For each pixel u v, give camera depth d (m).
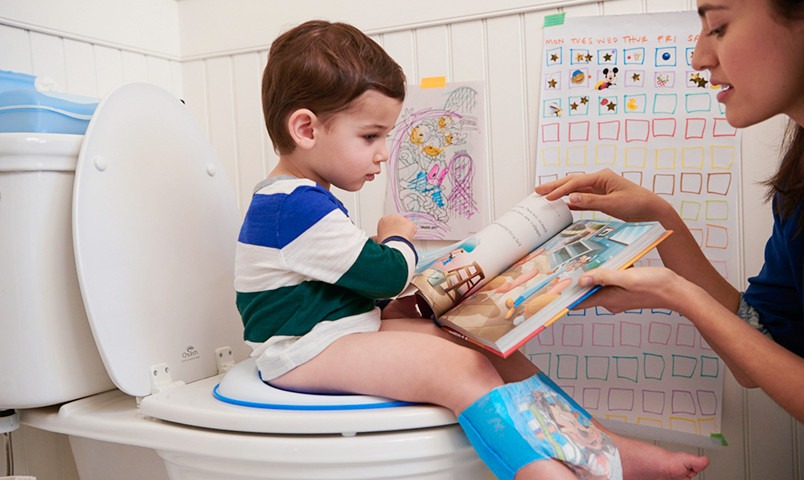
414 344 0.85
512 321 0.80
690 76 1.15
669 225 1.04
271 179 0.97
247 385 0.91
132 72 1.43
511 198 1.28
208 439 0.83
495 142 1.29
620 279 0.79
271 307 0.93
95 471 1.12
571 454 0.75
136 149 1.06
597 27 1.20
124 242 1.02
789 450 1.11
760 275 1.01
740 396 1.13
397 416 0.78
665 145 1.16
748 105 0.77
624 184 1.05
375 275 0.91
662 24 1.16
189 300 1.12
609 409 1.21
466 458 0.80
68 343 0.99
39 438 1.19
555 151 1.24
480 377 0.80
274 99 0.98
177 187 1.12
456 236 1.33
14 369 0.97
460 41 1.30
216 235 1.18
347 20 1.39
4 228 0.96
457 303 0.94
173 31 1.55
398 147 1.36
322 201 0.92
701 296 0.81
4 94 0.99
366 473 0.78
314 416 0.79
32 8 1.19
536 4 1.23
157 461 1.05
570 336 1.23
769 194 0.97
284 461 0.78
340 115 0.95
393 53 1.36
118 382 0.98
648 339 1.18
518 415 0.77
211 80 1.54
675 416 1.16
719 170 1.13
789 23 0.70
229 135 1.54
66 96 1.04
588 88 1.21
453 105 1.32
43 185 0.96
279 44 1.00
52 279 0.97
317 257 0.90
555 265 0.89
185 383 1.08
